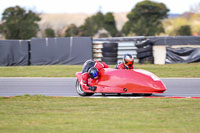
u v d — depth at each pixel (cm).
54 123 2497
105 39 8756
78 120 2589
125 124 2442
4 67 8494
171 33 19388
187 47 8419
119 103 3350
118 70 3838
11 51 8931
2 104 3384
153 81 3681
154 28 18300
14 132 2241
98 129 2302
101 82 3878
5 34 16400
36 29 17162
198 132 2217
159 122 2503
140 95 4028
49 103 3419
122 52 8394
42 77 6531
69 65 8638
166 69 7225
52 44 8869
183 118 2634
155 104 3262
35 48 8938
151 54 8350
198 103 3309
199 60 8338
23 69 7912
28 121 2573
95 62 3994
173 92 4378
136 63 8369
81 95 4138
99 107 3155
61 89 4809
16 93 4503
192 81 5547
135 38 8469
